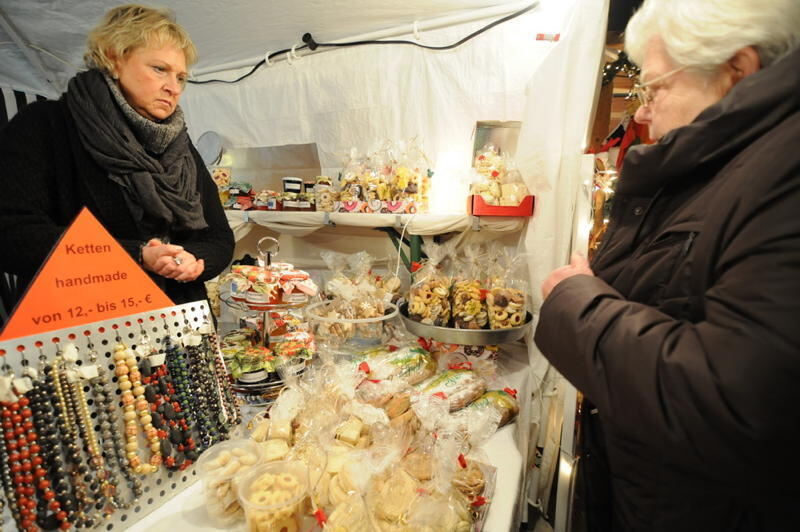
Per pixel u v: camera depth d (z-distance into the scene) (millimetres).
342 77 1826
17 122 972
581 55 1054
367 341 1288
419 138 1728
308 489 631
